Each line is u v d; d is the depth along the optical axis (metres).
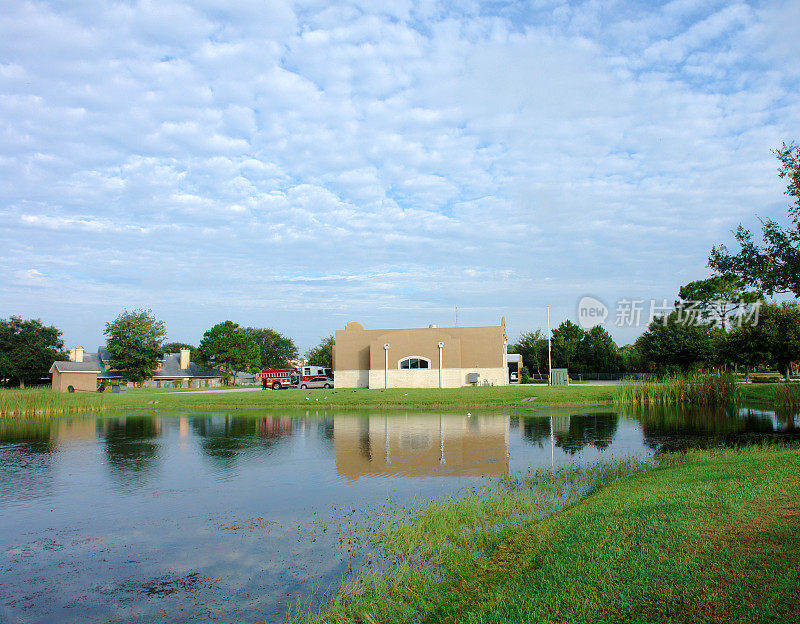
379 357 56.00
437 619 6.97
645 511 9.12
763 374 71.62
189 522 12.45
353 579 8.96
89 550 10.81
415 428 27.64
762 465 11.61
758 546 6.95
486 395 41.75
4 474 18.05
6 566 10.05
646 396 36.72
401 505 13.04
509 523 10.66
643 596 6.13
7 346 76.81
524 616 6.13
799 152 17.64
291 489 15.27
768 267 17.89
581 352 76.31
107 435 27.67
